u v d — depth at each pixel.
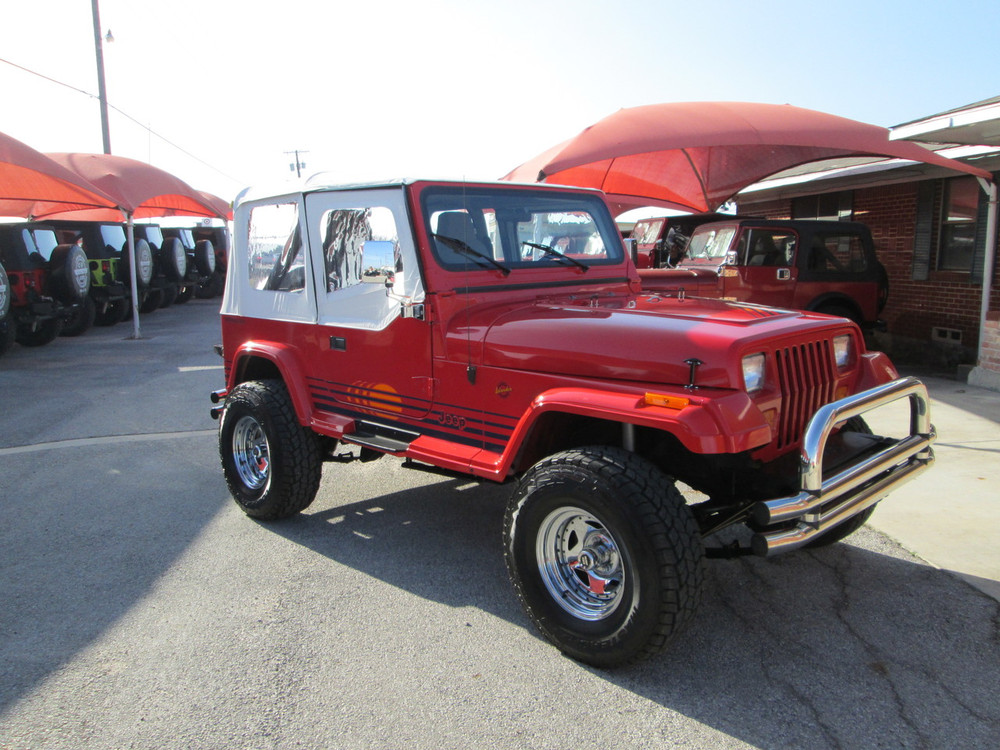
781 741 2.57
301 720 2.74
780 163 10.33
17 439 6.80
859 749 2.52
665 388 2.86
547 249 4.02
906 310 10.77
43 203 15.22
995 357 7.99
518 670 3.03
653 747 2.55
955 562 3.89
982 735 2.58
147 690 2.94
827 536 3.89
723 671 2.98
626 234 16.23
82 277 12.80
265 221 4.55
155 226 18.70
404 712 2.77
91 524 4.71
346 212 3.94
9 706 2.85
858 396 2.92
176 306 20.97
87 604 3.65
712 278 9.02
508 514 3.12
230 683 2.98
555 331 3.21
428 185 3.63
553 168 7.84
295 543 4.36
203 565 4.08
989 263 8.02
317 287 4.20
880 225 11.21
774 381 2.98
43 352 12.24
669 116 8.56
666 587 2.66
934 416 6.73
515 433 3.17
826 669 2.98
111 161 15.17
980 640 3.17
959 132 6.86
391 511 4.86
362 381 4.00
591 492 2.77
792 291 9.33
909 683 2.88
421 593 3.72
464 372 3.48
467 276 3.65
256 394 4.50
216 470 5.85
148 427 7.20
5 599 3.72
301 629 3.39
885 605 3.48
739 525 4.53
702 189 11.35
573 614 3.02
